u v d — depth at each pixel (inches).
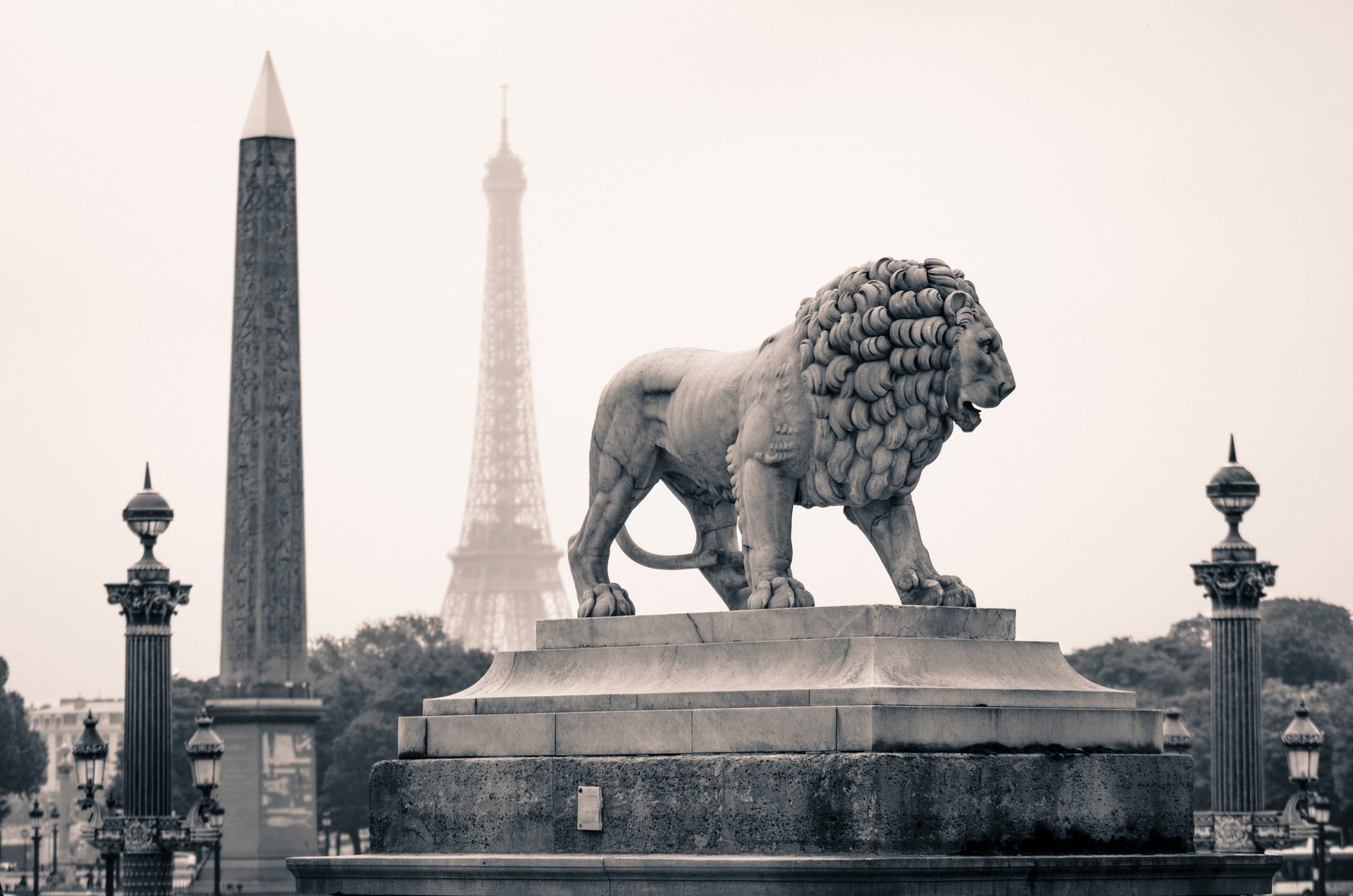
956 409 814.5
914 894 723.4
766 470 842.2
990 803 757.9
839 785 744.3
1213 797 2078.0
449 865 819.4
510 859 800.3
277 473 3850.9
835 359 827.4
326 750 7071.9
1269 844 2027.6
